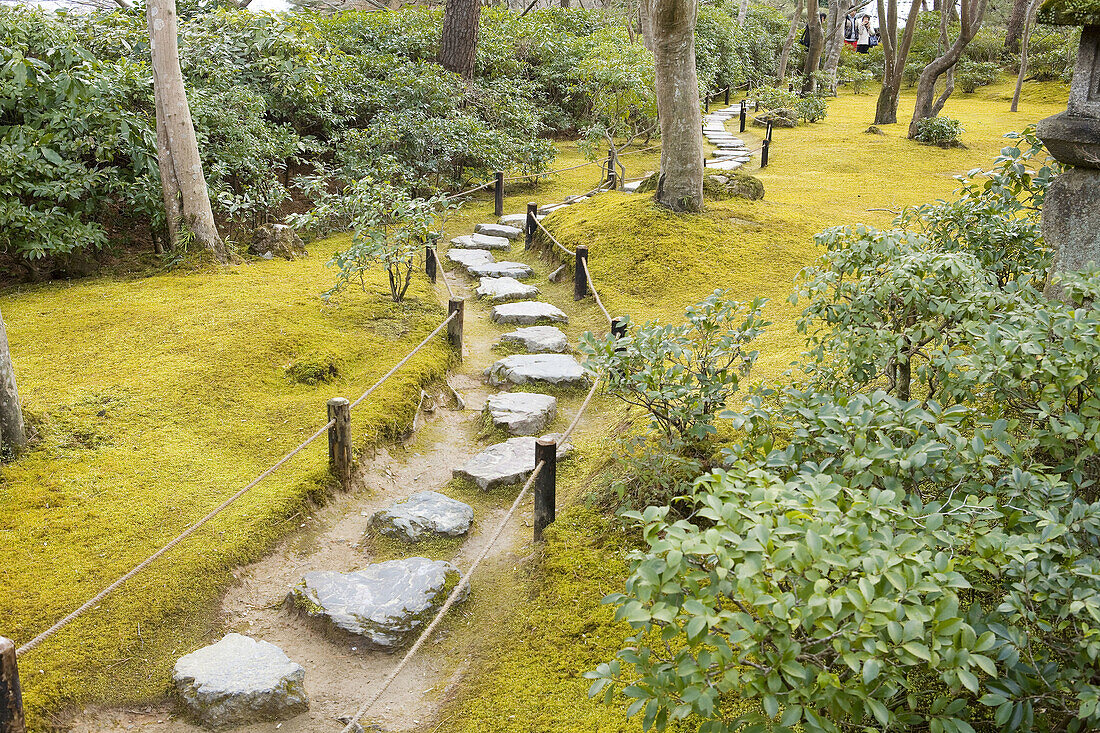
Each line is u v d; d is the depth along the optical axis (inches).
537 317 285.9
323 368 226.4
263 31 392.2
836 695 76.2
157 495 168.4
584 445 204.7
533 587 146.3
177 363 225.8
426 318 272.1
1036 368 108.0
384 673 131.6
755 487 84.4
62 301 280.1
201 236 321.7
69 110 301.7
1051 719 87.0
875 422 105.7
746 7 1082.1
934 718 80.2
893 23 741.3
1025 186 165.3
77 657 126.9
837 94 1053.2
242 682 121.9
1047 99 893.8
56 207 297.1
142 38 355.6
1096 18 126.5
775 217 365.4
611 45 612.1
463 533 167.2
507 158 502.3
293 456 187.9
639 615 77.3
